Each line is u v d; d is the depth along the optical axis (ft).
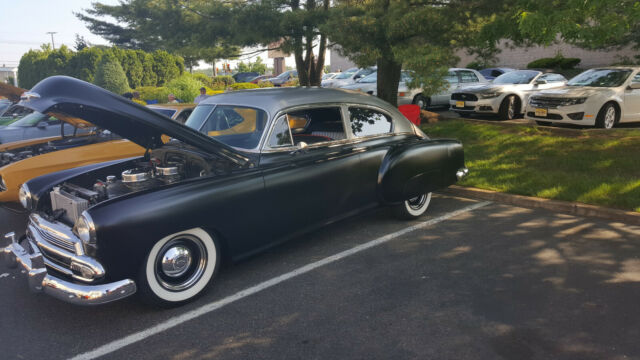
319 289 11.96
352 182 14.73
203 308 11.13
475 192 20.33
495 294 11.34
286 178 12.89
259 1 31.71
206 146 11.53
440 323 10.11
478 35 24.06
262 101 13.65
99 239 9.66
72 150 18.60
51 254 11.07
